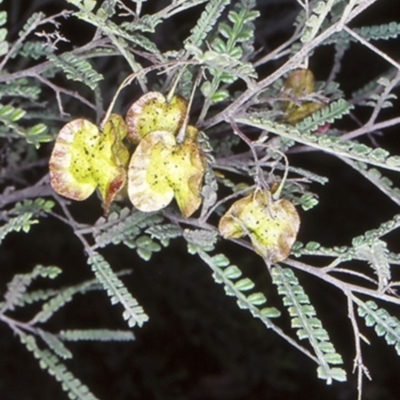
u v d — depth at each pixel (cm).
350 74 59
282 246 34
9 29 52
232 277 35
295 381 63
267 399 63
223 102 41
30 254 58
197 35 34
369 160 32
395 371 63
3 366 58
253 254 60
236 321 60
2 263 57
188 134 34
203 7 51
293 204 35
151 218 37
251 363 62
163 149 33
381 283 34
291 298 34
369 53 59
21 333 41
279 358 61
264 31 51
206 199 36
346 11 32
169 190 33
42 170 50
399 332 33
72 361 61
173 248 58
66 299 42
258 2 51
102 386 62
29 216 35
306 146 40
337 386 63
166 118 34
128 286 59
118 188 33
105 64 48
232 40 34
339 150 32
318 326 33
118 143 33
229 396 62
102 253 58
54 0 50
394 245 58
